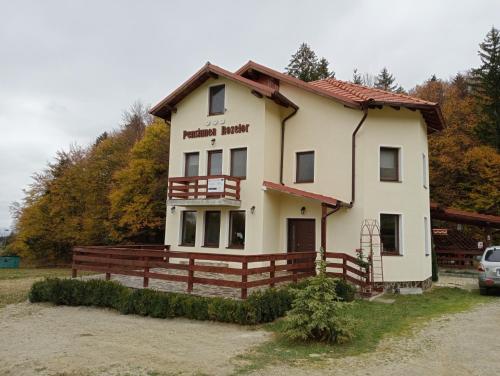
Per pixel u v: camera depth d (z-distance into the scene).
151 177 27.94
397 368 6.16
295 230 16.86
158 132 29.08
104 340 8.02
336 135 16.17
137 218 26.88
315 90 16.38
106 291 11.56
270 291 10.01
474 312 10.67
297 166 17.09
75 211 31.50
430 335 8.20
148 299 10.52
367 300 12.54
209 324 9.39
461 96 35.97
